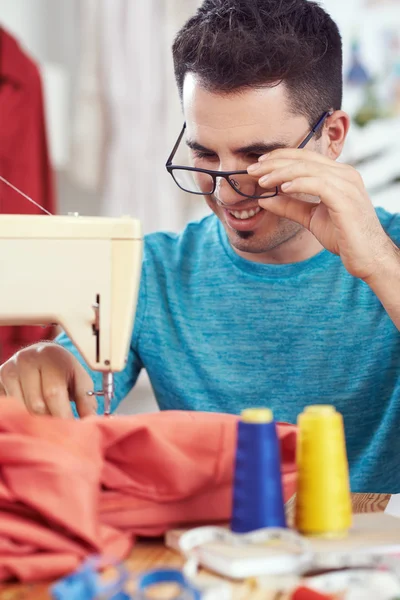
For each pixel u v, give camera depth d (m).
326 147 1.65
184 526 1.08
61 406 1.31
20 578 0.89
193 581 0.89
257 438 0.95
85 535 0.92
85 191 4.07
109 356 1.28
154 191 3.81
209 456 1.07
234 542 0.94
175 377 1.84
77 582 0.81
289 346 1.79
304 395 1.78
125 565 0.97
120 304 1.28
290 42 1.47
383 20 3.60
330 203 1.43
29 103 3.60
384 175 3.64
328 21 1.60
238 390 1.80
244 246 1.67
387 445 1.73
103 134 3.83
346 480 1.01
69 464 0.96
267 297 1.81
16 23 4.06
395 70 3.61
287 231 1.66
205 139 1.52
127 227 1.27
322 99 1.58
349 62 3.64
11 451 0.96
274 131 1.50
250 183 1.54
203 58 1.48
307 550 0.91
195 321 1.85
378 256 1.47
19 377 1.35
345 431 1.77
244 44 1.45
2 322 1.26
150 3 3.74
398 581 0.86
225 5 1.53
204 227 1.97
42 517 0.97
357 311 1.78
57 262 1.25
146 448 1.04
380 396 1.76
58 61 4.11
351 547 0.96
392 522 1.08
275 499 0.96
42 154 3.68
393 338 1.75
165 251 1.94
